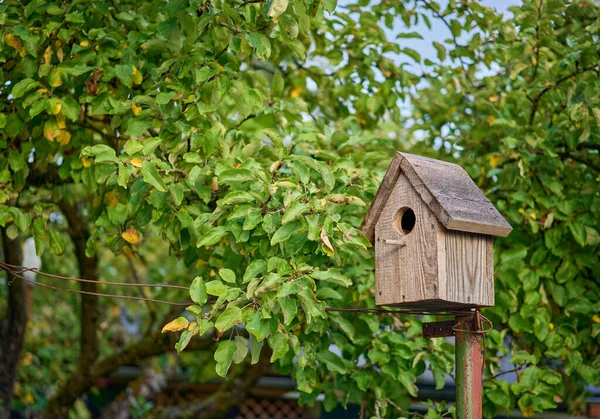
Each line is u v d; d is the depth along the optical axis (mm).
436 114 5785
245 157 3863
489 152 5387
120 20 4441
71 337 9812
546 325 4469
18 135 4375
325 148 4387
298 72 5547
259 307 3332
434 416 4113
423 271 3234
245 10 3932
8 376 6297
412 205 3314
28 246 8234
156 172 3451
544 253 4617
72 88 4387
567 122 4531
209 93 4305
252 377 8172
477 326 3336
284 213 3287
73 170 4418
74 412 9789
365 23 5117
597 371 4473
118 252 4328
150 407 9859
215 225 4098
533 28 4766
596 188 4660
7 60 4387
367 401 4566
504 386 4332
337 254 3400
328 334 4434
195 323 3283
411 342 4316
